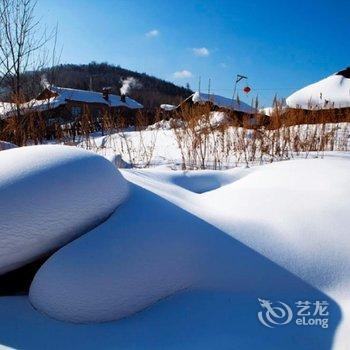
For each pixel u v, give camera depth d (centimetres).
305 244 155
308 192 197
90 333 118
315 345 113
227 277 142
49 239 137
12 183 138
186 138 489
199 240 151
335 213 174
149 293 133
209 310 130
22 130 382
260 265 146
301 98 1366
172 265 140
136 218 152
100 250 135
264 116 527
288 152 504
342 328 119
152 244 142
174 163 448
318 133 557
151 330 120
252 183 232
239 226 163
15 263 136
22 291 146
